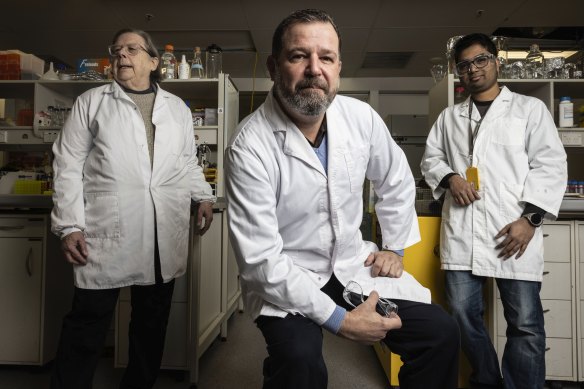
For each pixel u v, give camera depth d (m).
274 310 0.93
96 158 1.39
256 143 0.98
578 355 1.75
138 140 1.44
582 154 2.71
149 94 1.55
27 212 1.85
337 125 1.05
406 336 0.98
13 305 1.86
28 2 3.55
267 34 4.20
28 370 1.90
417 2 3.54
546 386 1.79
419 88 5.43
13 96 3.04
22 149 2.94
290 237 1.05
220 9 3.70
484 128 1.54
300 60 0.93
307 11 0.95
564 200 1.61
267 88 5.45
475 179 1.50
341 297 1.07
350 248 1.09
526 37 4.13
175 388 1.74
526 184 1.44
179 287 1.79
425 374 0.96
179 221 1.53
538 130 1.47
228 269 2.52
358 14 3.75
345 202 1.05
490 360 1.53
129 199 1.39
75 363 1.35
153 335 1.49
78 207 1.35
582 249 1.76
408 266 1.72
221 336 2.30
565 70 2.40
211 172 2.67
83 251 1.34
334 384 1.78
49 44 4.43
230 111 2.85
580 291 1.76
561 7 3.57
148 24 3.99
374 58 4.83
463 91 2.23
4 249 1.86
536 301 1.45
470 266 1.50
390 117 4.87
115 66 1.49
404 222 1.15
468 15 3.74
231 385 1.76
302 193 1.00
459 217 1.54
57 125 2.70
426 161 1.71
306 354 0.84
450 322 0.96
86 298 1.36
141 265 1.40
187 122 1.66
